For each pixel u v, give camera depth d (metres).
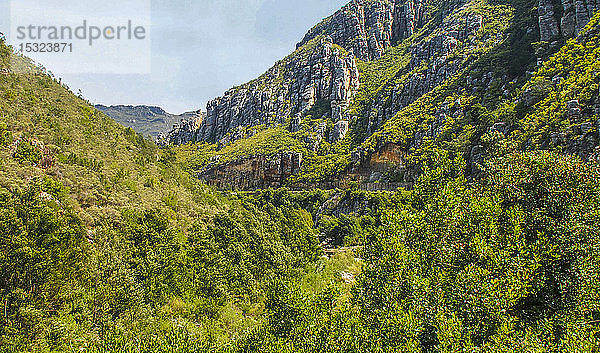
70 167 44.09
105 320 22.19
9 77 58.38
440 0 198.75
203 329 24.92
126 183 49.91
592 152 42.28
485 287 13.88
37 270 21.27
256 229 45.84
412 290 15.00
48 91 64.88
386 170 108.94
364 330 14.56
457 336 12.62
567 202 17.50
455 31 137.75
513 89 80.06
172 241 35.12
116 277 25.45
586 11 82.56
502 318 13.55
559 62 69.69
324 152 150.25
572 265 15.38
